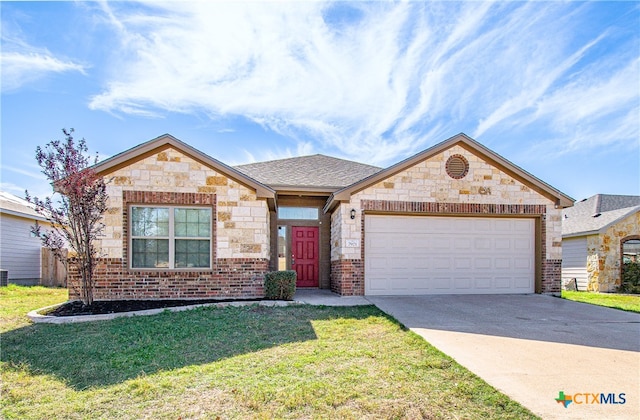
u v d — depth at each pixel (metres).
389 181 11.21
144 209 9.99
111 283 9.66
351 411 3.83
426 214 11.43
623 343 6.25
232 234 10.22
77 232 9.05
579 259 17.28
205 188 10.15
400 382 4.52
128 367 5.09
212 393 4.25
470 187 11.50
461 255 11.59
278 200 13.12
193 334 6.57
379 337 6.44
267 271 10.76
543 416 3.72
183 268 10.00
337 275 11.54
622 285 15.92
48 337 6.49
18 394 4.31
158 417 3.76
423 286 11.34
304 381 4.55
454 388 4.36
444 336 6.47
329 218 13.38
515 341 6.25
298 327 7.07
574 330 7.11
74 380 4.70
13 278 16.30
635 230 16.34
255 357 5.43
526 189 11.78
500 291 11.67
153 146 9.92
